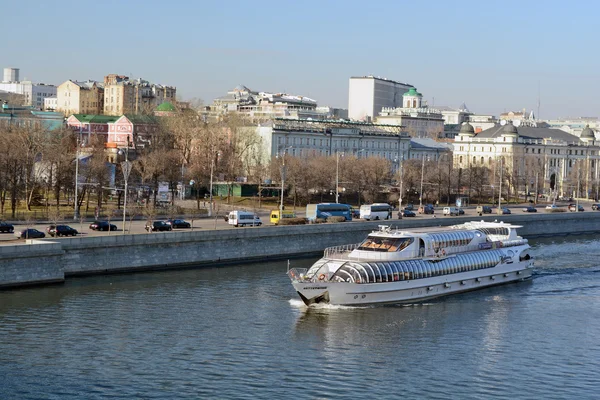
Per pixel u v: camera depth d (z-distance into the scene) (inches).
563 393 3708.2
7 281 5123.0
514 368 4010.8
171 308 4849.9
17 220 7101.4
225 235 6358.3
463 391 3705.7
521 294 5649.6
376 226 7598.4
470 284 5703.7
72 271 5536.4
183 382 3705.7
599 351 4311.0
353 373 3880.4
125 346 4141.2
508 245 6151.6
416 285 5270.7
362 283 5002.5
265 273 5989.2
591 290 5812.0
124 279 5565.9
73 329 4377.5
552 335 4579.2
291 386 3698.3
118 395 3553.2
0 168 7706.7
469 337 4500.5
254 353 4104.3
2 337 4212.6
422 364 4030.5
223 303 5004.9
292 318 4722.0
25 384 3644.2
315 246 7052.2
